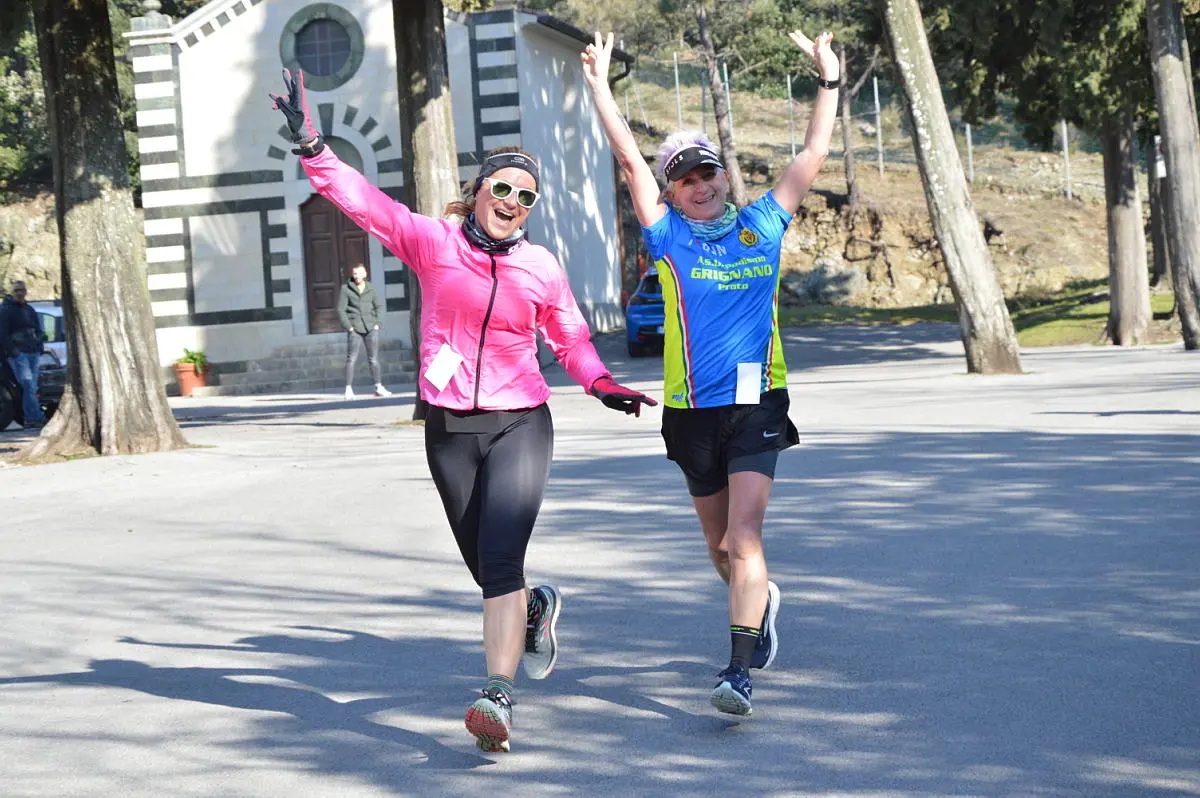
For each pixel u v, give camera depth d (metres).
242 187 34.72
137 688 6.25
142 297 17.45
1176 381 18.28
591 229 40.28
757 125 66.69
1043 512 9.39
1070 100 29.08
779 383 5.67
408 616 7.54
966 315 21.69
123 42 57.44
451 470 5.48
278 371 34.34
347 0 34.09
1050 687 5.47
